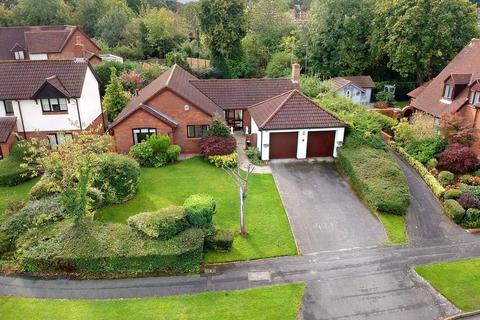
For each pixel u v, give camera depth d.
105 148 27.06
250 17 69.50
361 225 24.22
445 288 19.17
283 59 62.59
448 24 46.06
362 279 19.78
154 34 72.56
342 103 37.81
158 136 32.69
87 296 18.59
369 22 56.00
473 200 24.88
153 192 27.88
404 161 33.06
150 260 19.97
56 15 76.94
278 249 21.91
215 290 18.97
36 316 17.30
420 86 48.50
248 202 26.62
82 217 21.86
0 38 58.03
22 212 22.83
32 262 19.98
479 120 31.05
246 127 38.69
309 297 18.55
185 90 35.72
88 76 35.81
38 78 33.59
